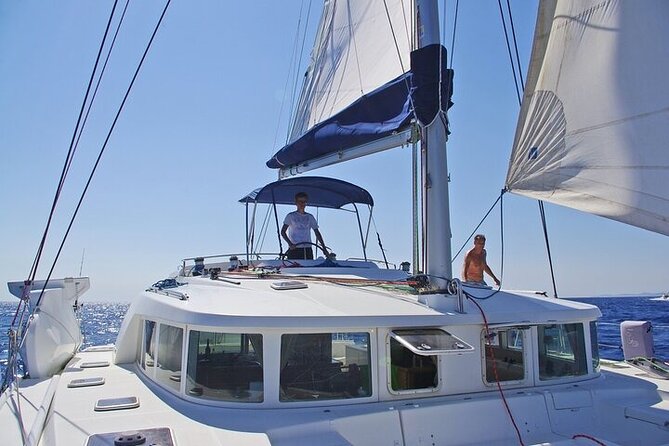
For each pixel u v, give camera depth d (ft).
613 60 11.96
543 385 14.89
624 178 11.69
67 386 15.62
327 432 11.86
